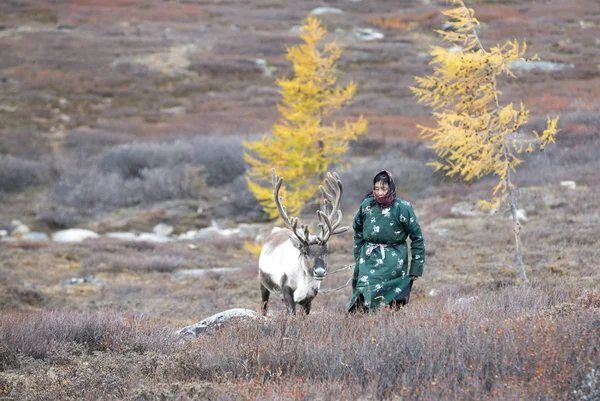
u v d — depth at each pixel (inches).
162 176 2137.1
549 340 401.4
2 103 2896.2
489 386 377.1
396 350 426.6
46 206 2074.3
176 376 454.9
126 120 2800.2
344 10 4367.6
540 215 1448.1
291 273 630.5
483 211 1555.1
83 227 1950.1
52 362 561.6
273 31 3976.4
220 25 4082.2
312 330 507.5
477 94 926.4
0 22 3969.0
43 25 3996.1
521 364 388.5
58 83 3110.2
